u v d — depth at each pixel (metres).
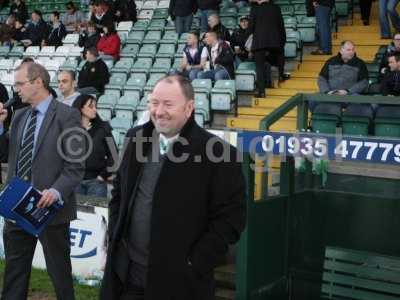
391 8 8.99
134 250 2.77
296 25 9.78
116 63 10.52
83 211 5.15
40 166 3.82
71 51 11.85
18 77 3.82
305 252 4.61
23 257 3.89
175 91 2.61
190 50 9.13
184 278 2.57
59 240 3.89
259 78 8.27
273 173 4.65
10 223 3.86
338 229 4.57
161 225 2.59
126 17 12.49
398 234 4.33
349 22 10.47
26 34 13.08
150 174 2.73
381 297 4.10
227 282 4.54
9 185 3.56
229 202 2.62
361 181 4.50
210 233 2.59
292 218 4.58
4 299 3.89
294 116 7.54
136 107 8.80
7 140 4.23
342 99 4.87
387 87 6.55
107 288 2.80
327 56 9.12
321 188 4.66
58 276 3.88
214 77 8.58
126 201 2.77
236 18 11.14
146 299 2.61
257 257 4.18
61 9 15.22
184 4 10.84
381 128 6.16
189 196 2.60
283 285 4.54
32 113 3.91
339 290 4.27
